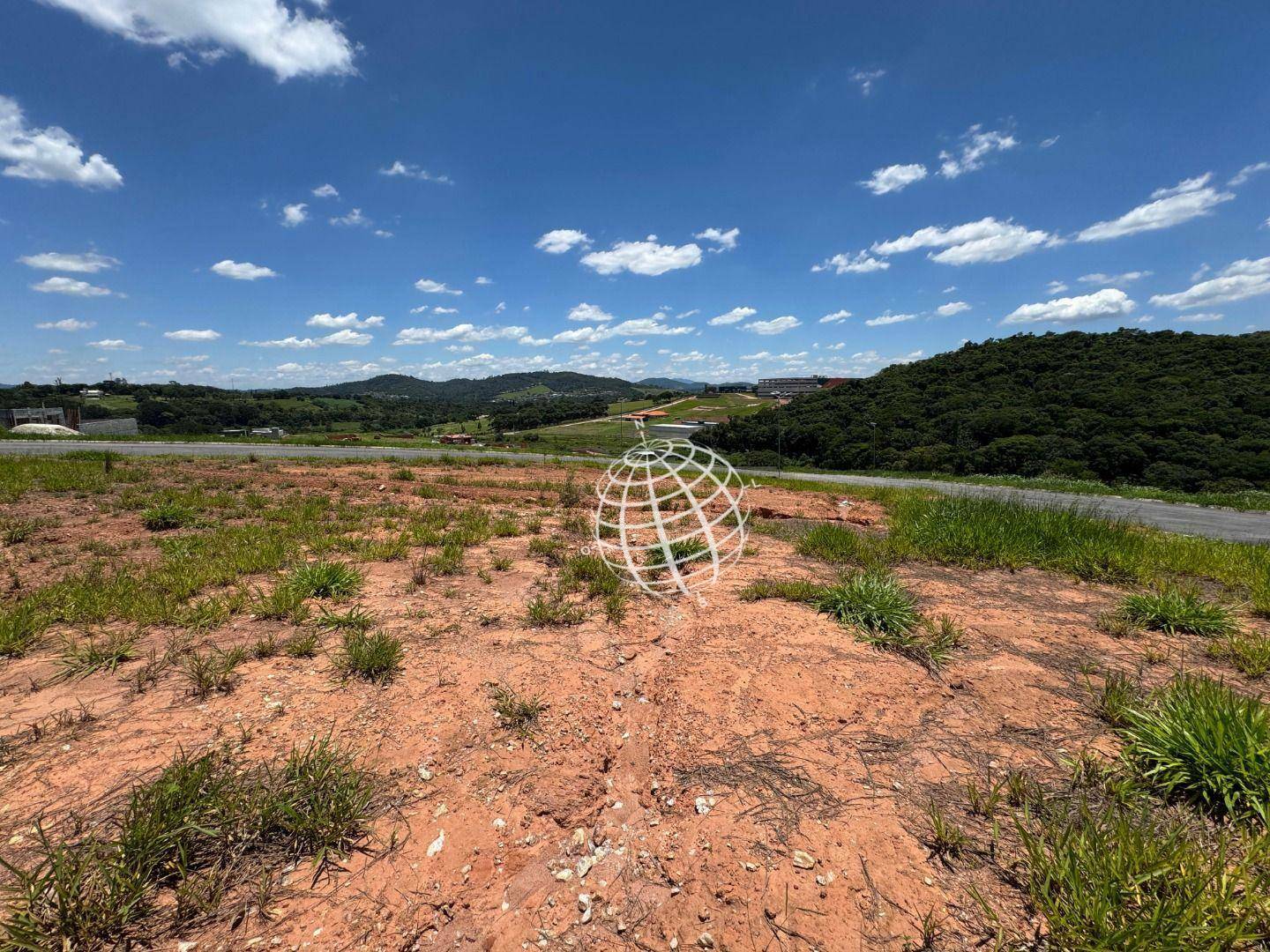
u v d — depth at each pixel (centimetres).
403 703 301
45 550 561
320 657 352
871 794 240
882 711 304
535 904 187
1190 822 221
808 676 340
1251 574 577
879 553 630
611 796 244
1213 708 250
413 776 246
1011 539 661
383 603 448
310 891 187
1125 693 307
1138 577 559
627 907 188
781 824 223
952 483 2362
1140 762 255
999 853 207
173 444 2434
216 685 311
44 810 212
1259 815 217
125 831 192
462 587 497
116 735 262
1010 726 290
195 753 249
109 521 694
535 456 2458
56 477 953
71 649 341
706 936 176
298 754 250
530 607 430
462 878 196
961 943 171
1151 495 1914
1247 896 173
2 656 340
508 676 335
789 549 670
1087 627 427
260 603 425
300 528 674
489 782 245
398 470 1423
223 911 178
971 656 374
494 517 812
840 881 195
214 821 207
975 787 243
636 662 363
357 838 211
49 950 161
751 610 452
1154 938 162
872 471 3384
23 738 258
